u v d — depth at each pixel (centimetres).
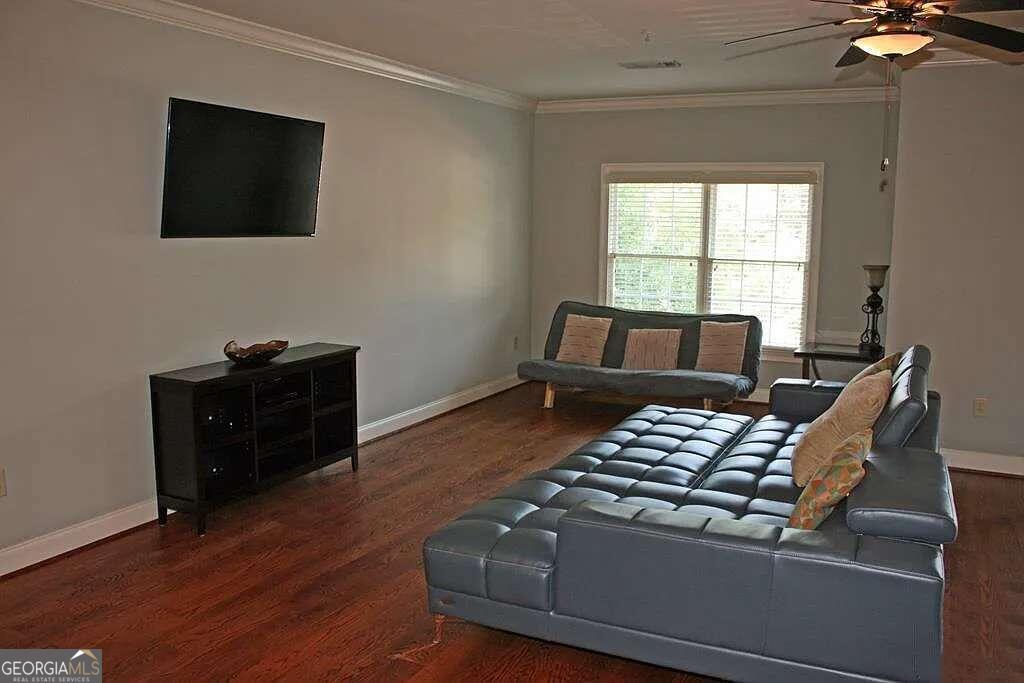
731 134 696
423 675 292
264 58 475
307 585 361
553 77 614
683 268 730
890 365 418
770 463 386
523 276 777
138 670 294
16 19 352
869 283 624
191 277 444
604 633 284
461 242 676
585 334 703
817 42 477
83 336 391
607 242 755
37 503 378
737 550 262
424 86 611
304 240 517
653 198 734
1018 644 312
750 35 460
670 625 274
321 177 524
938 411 376
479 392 721
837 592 252
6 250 357
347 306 558
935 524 254
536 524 311
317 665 297
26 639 314
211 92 445
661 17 420
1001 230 502
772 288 700
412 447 574
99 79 388
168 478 420
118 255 404
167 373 425
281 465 466
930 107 506
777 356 702
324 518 439
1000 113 494
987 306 511
